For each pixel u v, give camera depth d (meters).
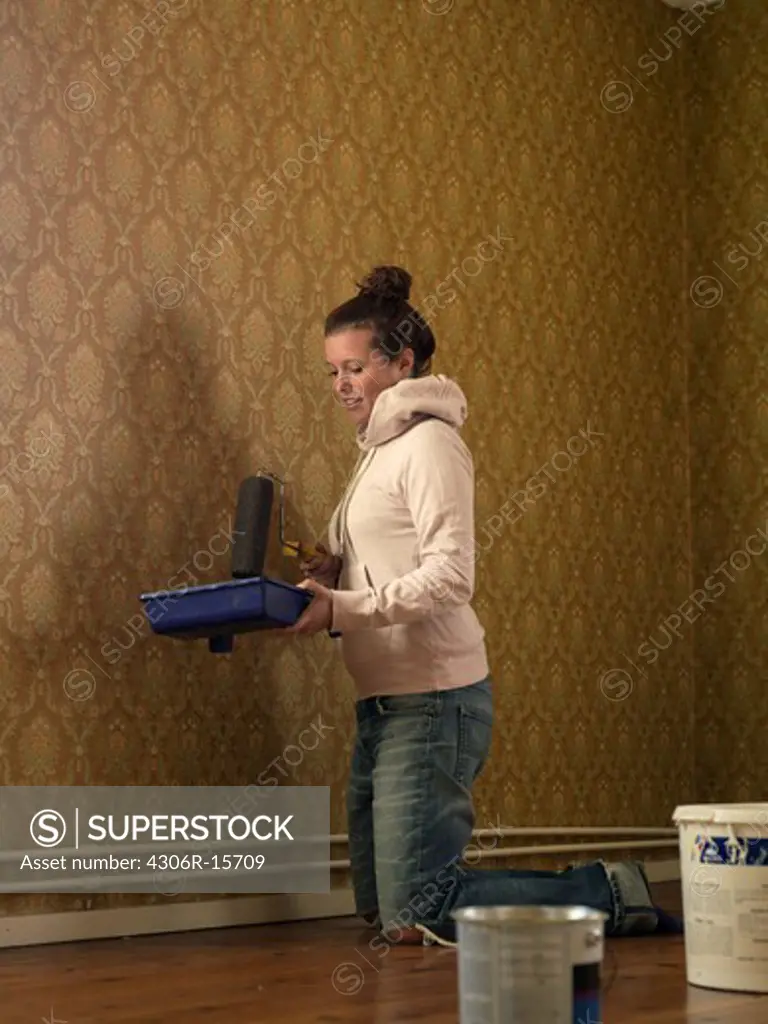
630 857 4.27
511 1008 1.48
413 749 2.89
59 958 2.83
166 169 3.40
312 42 3.74
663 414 4.51
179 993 2.40
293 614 2.81
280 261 3.60
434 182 3.98
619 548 4.34
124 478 3.25
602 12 4.49
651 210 4.55
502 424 4.07
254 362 3.51
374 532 2.97
